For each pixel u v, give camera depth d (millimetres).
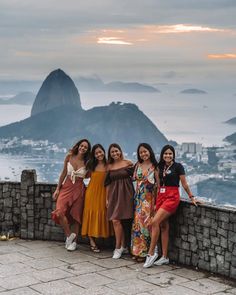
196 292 5727
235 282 6082
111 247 7531
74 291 5742
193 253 6633
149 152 6816
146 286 5914
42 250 7375
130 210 6977
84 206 7328
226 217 6207
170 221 6875
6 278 6156
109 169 7070
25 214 7965
